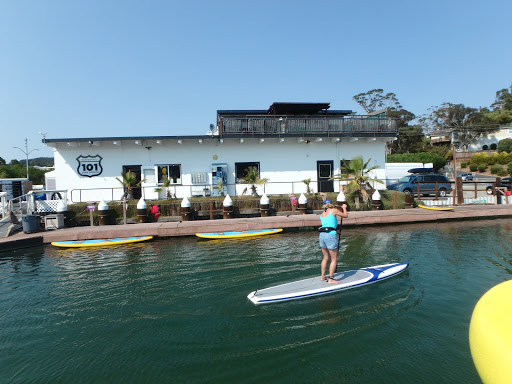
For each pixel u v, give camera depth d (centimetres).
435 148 5809
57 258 1076
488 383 292
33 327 589
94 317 620
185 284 775
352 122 2019
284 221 1430
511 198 1972
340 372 439
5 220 1514
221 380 429
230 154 1981
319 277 784
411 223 1543
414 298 664
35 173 4744
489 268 848
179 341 526
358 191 1791
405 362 456
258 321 586
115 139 1806
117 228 1373
